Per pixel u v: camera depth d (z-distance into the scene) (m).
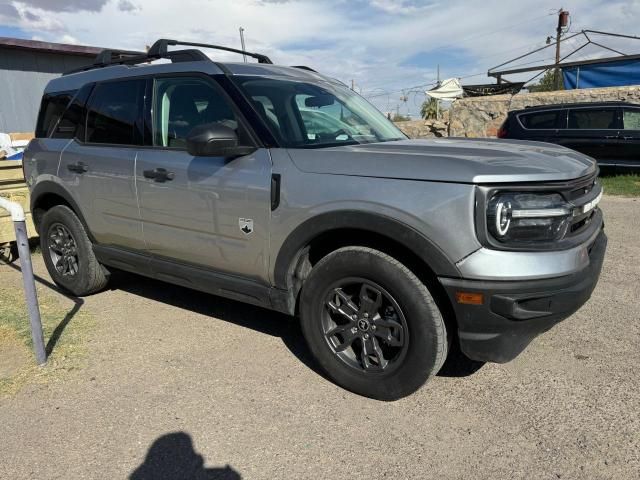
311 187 2.83
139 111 3.79
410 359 2.70
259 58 4.66
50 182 4.48
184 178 3.39
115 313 4.26
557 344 3.51
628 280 4.74
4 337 3.76
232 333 3.84
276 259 3.05
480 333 2.54
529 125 11.59
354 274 2.81
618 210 8.04
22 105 11.42
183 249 3.55
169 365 3.36
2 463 2.46
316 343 3.05
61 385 3.12
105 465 2.43
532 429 2.62
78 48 11.98
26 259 3.18
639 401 2.81
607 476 2.28
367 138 3.55
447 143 3.29
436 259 2.50
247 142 3.15
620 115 10.59
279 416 2.79
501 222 2.40
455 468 2.36
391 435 2.61
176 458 2.47
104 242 4.23
